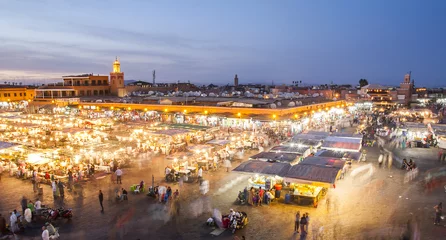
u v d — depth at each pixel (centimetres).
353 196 2264
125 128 4806
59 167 2806
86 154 3192
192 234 1738
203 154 3200
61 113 6178
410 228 1750
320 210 2031
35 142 3809
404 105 11162
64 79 8694
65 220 1911
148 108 5781
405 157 3462
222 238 1691
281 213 1998
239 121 4812
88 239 1683
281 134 4494
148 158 3362
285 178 2078
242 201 2153
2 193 2342
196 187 2478
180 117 5128
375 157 3444
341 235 1708
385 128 5212
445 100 11669
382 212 1989
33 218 1936
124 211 2038
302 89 10444
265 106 4869
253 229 1795
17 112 6066
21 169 2711
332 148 2994
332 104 7125
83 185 2522
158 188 2300
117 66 8825
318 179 2008
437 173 2814
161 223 1867
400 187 2447
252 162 2355
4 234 1755
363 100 9881
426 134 4334
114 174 2747
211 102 5331
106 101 6512
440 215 1831
